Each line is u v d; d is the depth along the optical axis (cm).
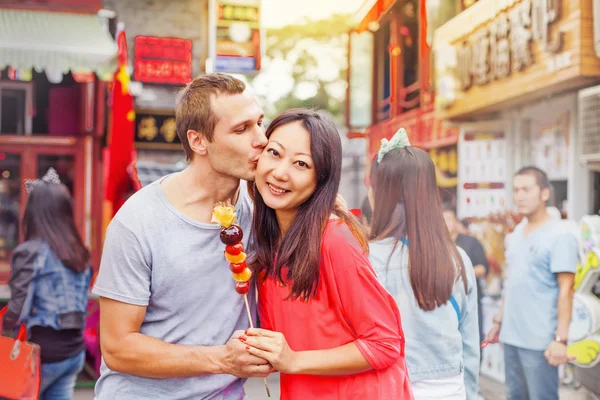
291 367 202
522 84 432
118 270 207
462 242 461
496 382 445
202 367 205
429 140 546
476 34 477
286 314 214
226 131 208
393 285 290
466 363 308
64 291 402
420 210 295
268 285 219
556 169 419
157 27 708
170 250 209
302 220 209
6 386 363
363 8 708
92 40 613
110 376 221
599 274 399
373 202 306
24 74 732
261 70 690
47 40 601
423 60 555
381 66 697
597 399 382
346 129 750
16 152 733
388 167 300
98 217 733
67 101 739
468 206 476
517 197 431
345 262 205
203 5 711
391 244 294
